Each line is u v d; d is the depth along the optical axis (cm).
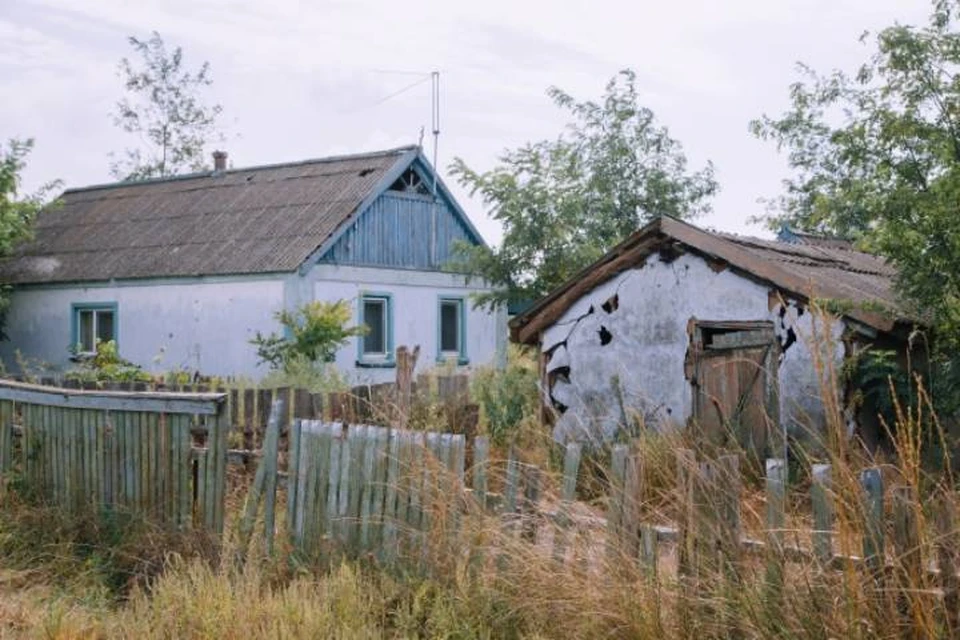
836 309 1105
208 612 630
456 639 600
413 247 2411
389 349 2328
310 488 748
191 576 686
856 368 1105
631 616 543
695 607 536
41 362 2188
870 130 1105
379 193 2306
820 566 502
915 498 480
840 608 487
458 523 661
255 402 1099
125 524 817
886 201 1050
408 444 698
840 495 500
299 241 2178
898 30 1068
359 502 723
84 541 819
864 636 477
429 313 2439
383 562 696
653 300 1295
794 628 496
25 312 2616
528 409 1407
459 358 2495
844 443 520
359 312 2261
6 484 889
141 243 2498
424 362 2412
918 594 468
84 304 2480
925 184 1083
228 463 821
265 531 765
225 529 782
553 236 2080
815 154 2245
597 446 1080
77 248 2625
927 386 1132
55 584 748
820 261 1376
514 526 636
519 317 1407
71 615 662
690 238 1235
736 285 1214
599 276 1338
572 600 573
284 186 2498
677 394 1268
